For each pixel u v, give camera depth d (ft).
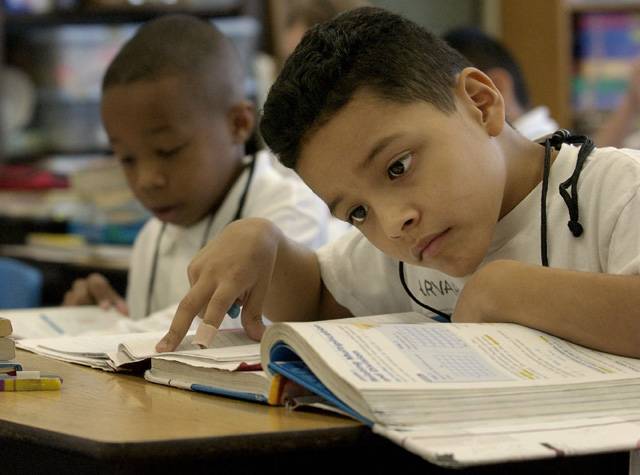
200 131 7.07
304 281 5.41
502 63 10.74
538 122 10.78
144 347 4.37
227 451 2.89
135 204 11.69
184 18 7.42
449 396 3.08
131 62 7.02
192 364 3.82
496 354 3.47
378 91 4.00
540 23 15.05
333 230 8.48
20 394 3.81
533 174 4.46
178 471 2.89
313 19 11.84
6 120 17.83
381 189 4.03
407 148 3.99
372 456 3.14
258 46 15.94
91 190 11.84
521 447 2.87
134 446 2.83
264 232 4.73
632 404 3.38
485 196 4.15
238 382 3.60
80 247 12.48
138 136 7.01
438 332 3.59
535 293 3.83
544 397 3.24
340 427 3.02
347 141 4.01
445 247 4.12
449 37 10.84
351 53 4.07
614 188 4.16
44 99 18.06
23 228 14.14
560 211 4.35
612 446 2.95
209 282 4.50
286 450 2.95
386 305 5.44
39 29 17.63
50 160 17.79
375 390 2.99
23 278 10.21
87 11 16.85
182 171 7.06
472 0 16.34
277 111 4.20
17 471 3.37
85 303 7.64
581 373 3.42
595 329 3.72
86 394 3.80
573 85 15.11
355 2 11.94
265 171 7.32
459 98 4.22
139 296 7.65
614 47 14.96
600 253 4.18
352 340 3.31
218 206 7.29
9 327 4.08
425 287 5.15
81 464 3.04
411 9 16.28
